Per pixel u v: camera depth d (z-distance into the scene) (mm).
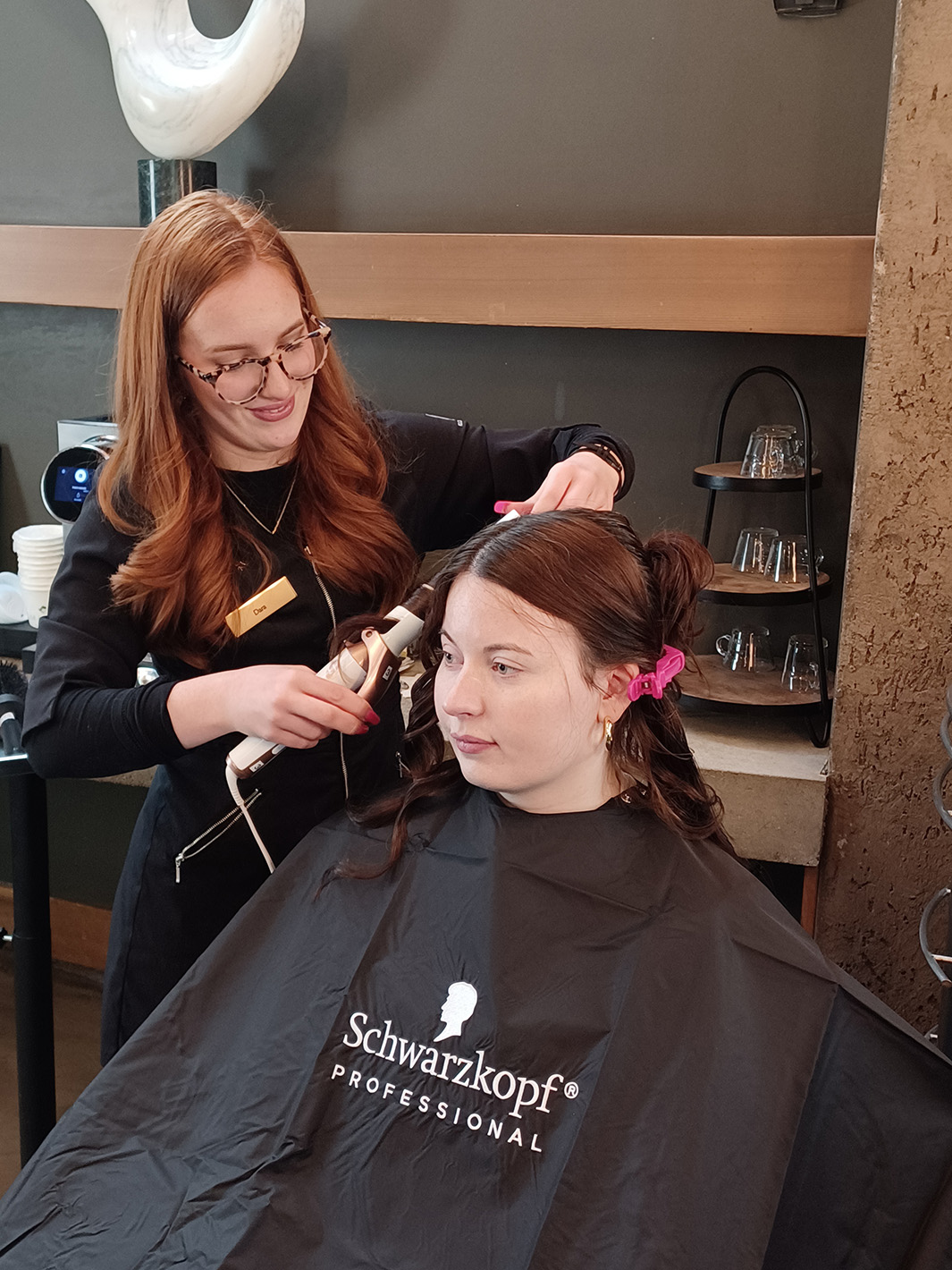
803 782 1719
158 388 1140
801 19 1747
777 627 2018
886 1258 919
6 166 2262
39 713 1171
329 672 1123
